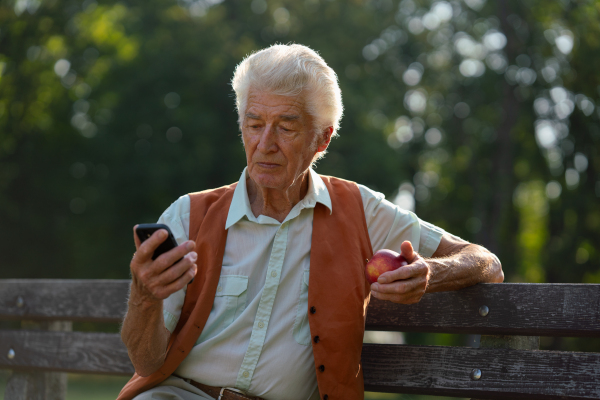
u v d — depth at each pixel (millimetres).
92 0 20344
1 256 20781
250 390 2322
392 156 20312
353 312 2322
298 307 2354
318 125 2398
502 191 23000
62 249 21188
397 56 23766
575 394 2230
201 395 2342
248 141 2375
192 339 2314
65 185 20625
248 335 2330
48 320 3453
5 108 19812
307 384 2350
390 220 2531
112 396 9219
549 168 22453
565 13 22125
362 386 2348
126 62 19953
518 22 23109
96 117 20609
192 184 19406
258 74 2342
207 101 20156
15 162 20672
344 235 2418
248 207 2430
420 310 2545
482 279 2461
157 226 1919
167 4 20578
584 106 21531
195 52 19641
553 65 22688
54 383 3467
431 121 24484
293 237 2416
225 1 21625
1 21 19688
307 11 21828
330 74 2426
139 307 2049
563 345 16594
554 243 21844
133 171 19328
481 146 23609
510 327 2361
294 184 2441
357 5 22141
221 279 2391
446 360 2469
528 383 2314
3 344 3465
